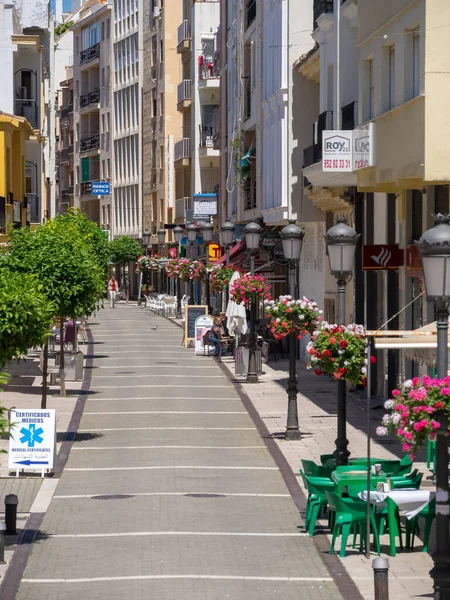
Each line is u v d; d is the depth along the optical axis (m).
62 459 27.62
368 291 38.47
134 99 125.19
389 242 35.81
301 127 48.44
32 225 56.38
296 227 30.89
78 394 40.34
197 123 95.62
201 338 56.25
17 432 25.03
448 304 15.08
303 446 29.34
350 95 37.53
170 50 112.94
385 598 13.61
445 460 14.78
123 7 127.94
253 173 62.53
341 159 32.34
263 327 54.34
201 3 95.88
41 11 75.38
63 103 151.25
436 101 25.61
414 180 27.78
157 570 17.34
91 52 138.62
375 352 37.44
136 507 22.08
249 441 30.48
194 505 22.28
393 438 30.17
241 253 65.12
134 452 28.78
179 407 37.31
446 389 15.07
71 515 21.39
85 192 140.62
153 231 117.75
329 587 16.45
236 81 68.25
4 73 57.81
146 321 83.62
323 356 23.03
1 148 51.06
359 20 32.84
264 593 16.11
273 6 51.84
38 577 16.97
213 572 17.23
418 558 17.94
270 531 20.11
